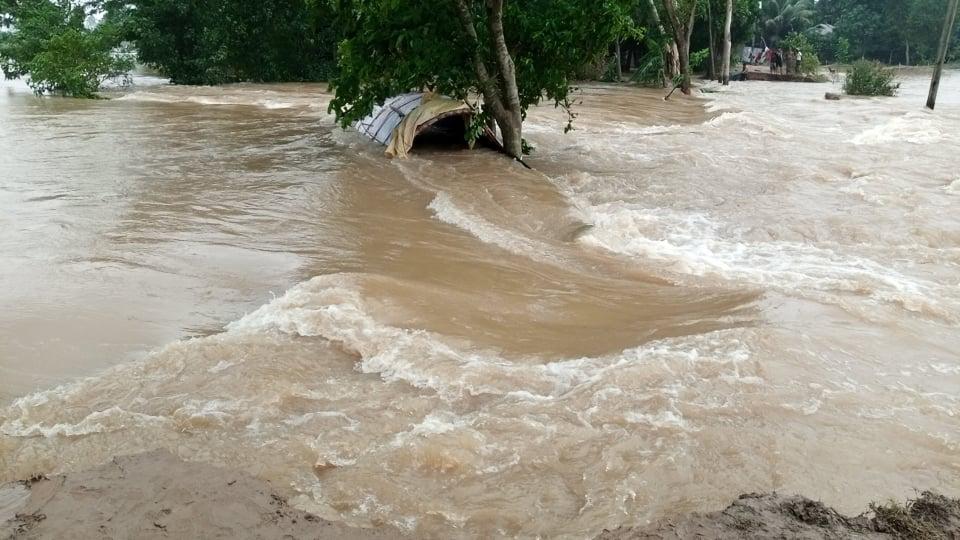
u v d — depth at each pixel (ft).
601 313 20.04
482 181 35.42
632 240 27.17
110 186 35.37
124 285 21.88
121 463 12.42
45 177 37.45
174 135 52.60
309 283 21.22
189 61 106.32
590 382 15.61
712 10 135.74
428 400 15.12
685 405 14.55
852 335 17.99
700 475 12.35
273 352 17.13
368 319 18.94
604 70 121.19
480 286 22.02
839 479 12.25
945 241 26.86
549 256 25.35
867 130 53.93
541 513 11.51
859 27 215.10
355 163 40.63
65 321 19.22
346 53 39.27
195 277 22.67
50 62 85.35
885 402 14.83
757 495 11.69
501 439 13.51
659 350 17.03
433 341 17.88
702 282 22.61
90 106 74.64
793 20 188.24
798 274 23.17
